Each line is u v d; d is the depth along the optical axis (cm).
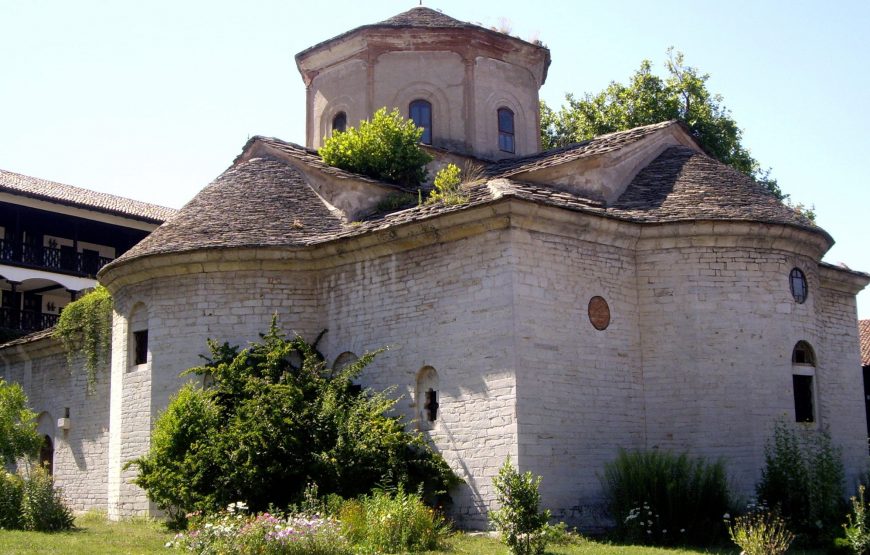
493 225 1792
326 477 1745
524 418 1717
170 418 1848
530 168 2064
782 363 1939
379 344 1980
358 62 2623
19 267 3975
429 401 1888
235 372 1944
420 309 1914
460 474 1792
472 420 1784
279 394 1806
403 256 1962
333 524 1434
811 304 2036
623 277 1936
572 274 1847
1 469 2047
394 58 2603
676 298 1930
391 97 2588
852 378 2414
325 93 2689
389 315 1972
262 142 2498
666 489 1686
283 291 2108
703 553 1536
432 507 1797
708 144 3788
